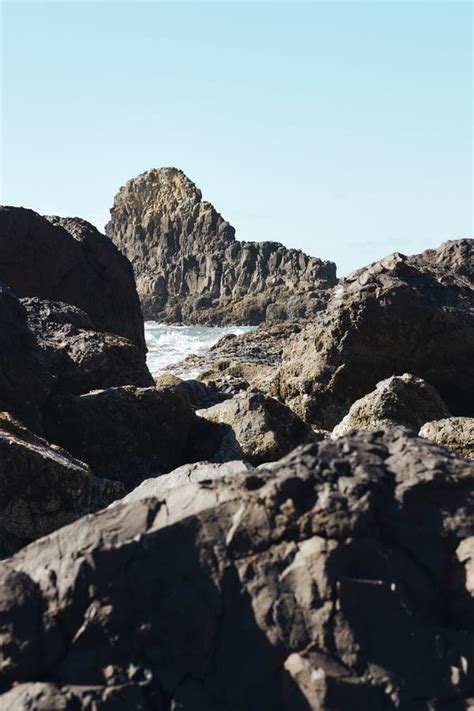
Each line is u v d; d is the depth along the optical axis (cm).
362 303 1739
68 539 528
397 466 542
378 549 507
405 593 501
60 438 1211
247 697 488
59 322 1465
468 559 509
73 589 503
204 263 15738
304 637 490
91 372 1330
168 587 503
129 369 1402
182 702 486
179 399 1276
